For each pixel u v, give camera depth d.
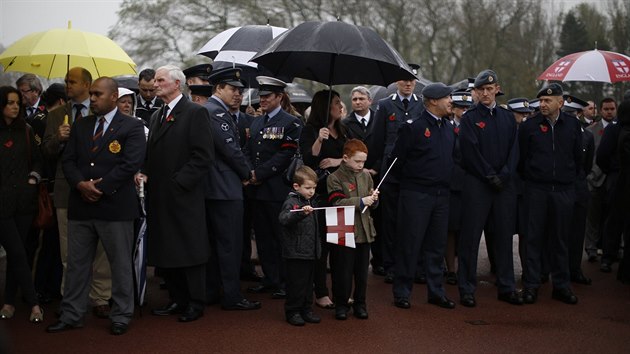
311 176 6.43
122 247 6.19
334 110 6.98
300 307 6.54
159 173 6.45
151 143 6.53
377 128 8.52
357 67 7.12
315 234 6.51
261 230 7.67
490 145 7.35
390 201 8.45
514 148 7.45
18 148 6.51
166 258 6.40
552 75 9.55
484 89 7.37
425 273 7.92
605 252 9.34
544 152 7.60
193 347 5.84
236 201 6.93
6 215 6.39
